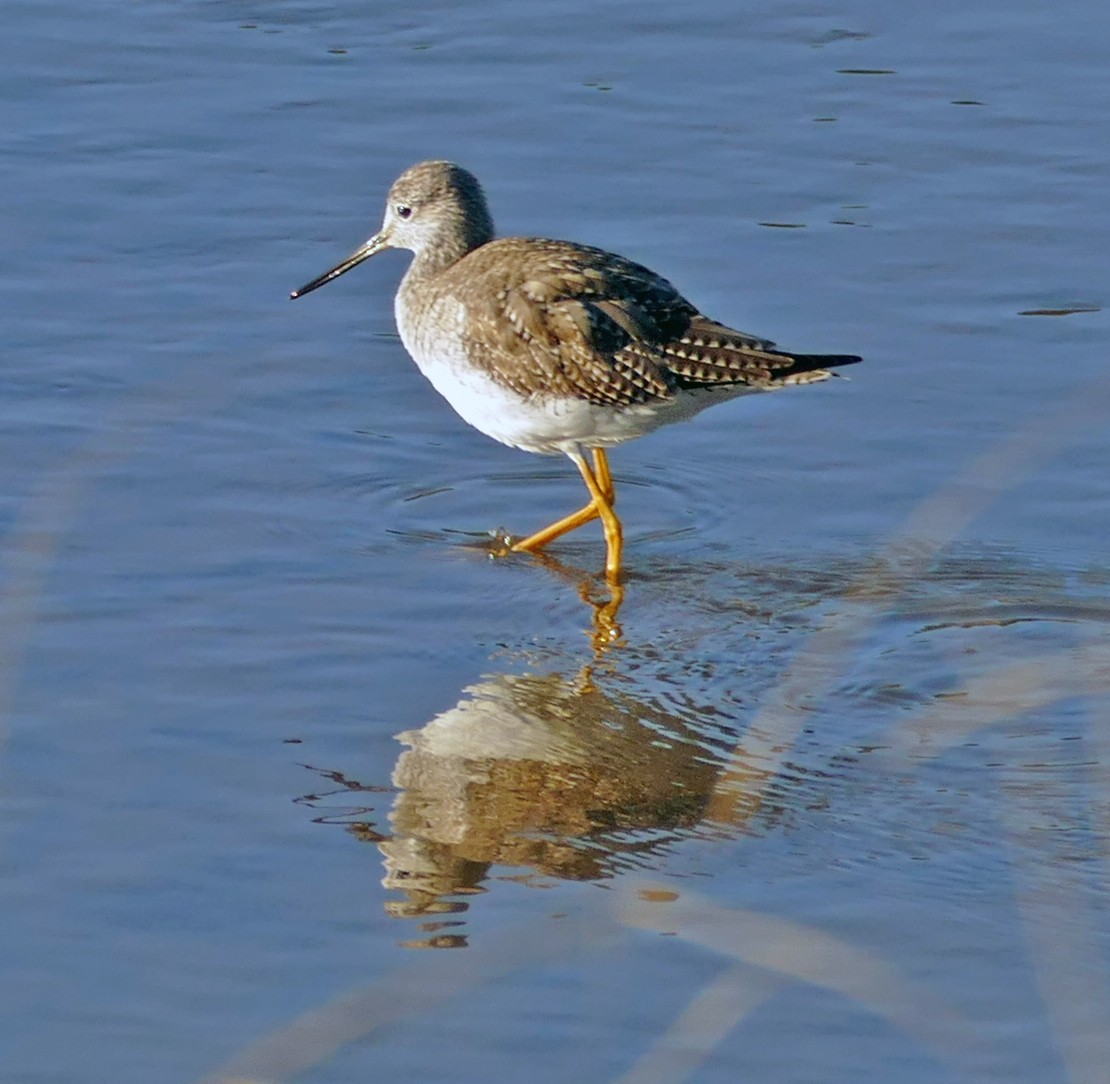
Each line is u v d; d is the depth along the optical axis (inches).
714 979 345.4
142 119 780.6
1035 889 372.5
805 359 519.5
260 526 537.0
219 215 713.6
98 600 489.1
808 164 757.9
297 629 483.8
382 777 418.6
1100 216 718.5
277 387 613.9
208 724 436.8
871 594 504.1
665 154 764.6
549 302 526.9
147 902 369.7
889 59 846.5
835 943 347.9
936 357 628.7
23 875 376.5
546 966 350.3
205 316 649.0
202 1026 334.0
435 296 551.8
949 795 410.3
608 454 596.1
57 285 660.7
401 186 587.8
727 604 507.5
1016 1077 319.9
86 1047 328.5
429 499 565.0
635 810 407.8
